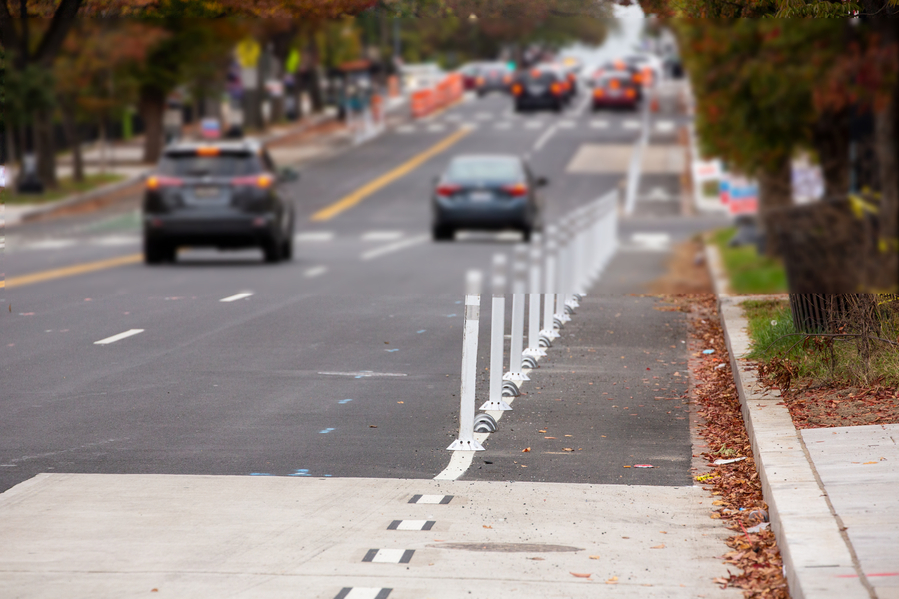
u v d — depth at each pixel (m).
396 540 19.31
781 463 21.53
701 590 16.98
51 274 41.62
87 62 26.66
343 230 87.19
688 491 22.41
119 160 46.03
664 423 28.23
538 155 150.75
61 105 32.28
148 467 24.20
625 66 197.12
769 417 25.23
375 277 52.19
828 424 24.55
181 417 28.70
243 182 48.88
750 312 38.41
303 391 31.70
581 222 53.12
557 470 24.05
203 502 21.56
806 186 37.88
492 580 17.36
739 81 28.98
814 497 19.33
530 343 37.06
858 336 28.06
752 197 67.44
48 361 35.16
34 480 23.08
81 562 18.25
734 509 21.05
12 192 36.66
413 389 32.09
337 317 42.81
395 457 25.12
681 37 28.56
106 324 40.12
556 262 50.62
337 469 24.09
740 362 31.17
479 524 20.20
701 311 44.97
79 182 42.25
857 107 26.66
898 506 18.69
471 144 161.38
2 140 28.88
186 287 46.84
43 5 25.03
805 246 28.45
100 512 20.92
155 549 18.86
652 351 37.72
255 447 25.89
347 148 139.00
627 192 119.38
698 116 38.91
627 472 23.89
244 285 48.16
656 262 59.28
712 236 68.88
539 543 19.16
